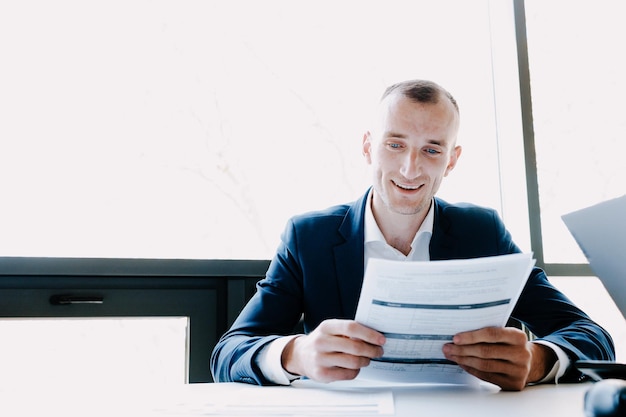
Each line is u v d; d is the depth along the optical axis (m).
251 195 1.72
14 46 1.59
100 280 1.52
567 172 1.99
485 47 2.03
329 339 0.87
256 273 1.62
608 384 0.57
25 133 1.56
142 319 1.57
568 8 2.10
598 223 0.87
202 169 1.69
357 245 1.30
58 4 1.64
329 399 0.81
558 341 1.02
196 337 1.57
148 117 1.67
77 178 1.58
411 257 1.35
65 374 1.53
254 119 1.76
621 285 0.85
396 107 1.26
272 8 1.82
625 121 2.08
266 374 0.99
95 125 1.62
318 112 1.81
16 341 1.51
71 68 1.63
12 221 1.51
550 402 0.78
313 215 1.38
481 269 0.77
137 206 1.62
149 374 1.59
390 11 1.92
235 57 1.77
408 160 1.25
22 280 1.46
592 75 2.08
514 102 1.96
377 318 0.83
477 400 0.80
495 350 0.85
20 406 0.81
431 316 0.82
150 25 1.72
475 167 1.96
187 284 1.58
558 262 1.89
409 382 0.95
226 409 0.75
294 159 1.77
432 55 1.95
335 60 1.85
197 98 1.72
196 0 1.76
